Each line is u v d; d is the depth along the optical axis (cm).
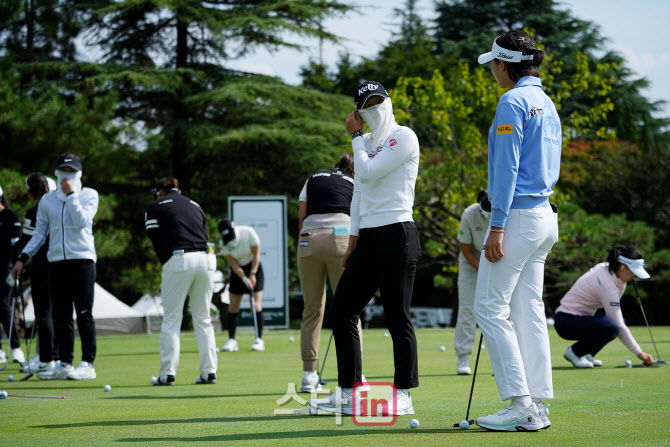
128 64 9312
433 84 7956
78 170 2595
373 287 1761
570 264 8612
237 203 5341
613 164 10894
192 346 4506
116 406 1931
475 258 2650
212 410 1827
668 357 3247
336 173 2258
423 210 8338
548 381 1521
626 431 1431
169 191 2586
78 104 8031
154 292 8656
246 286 4119
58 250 2617
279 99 9131
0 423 1656
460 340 2662
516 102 1497
